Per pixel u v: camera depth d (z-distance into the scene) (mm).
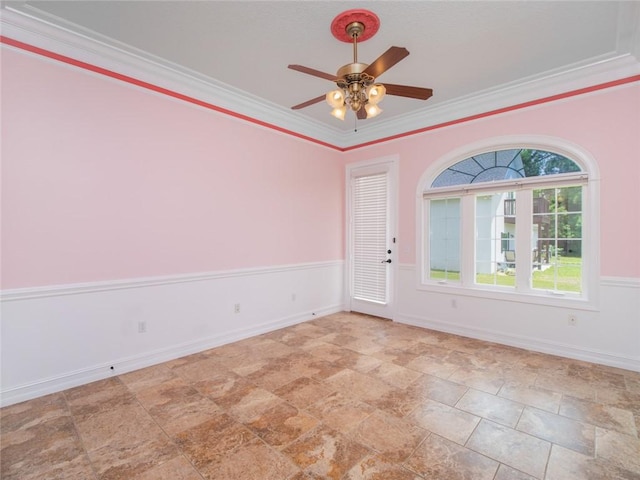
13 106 2318
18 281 2352
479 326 3752
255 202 3900
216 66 2988
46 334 2473
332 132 4824
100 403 2338
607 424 2059
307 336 3852
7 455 1791
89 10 2223
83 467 1699
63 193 2531
